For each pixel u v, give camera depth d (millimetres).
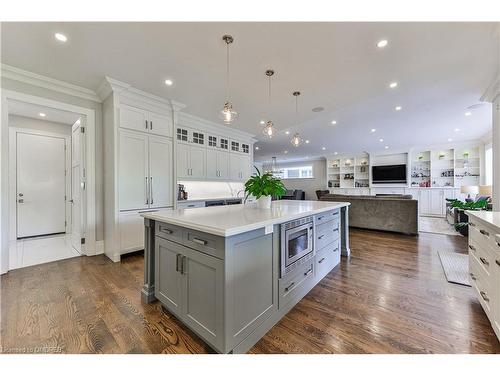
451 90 3301
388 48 2268
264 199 2367
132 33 2043
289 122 4902
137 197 3348
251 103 3756
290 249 1937
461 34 2055
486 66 2631
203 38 2111
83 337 1566
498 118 3072
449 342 1502
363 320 1769
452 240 4180
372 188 9430
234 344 1364
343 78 2898
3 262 2656
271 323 1681
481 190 5016
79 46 2238
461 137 6875
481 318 1766
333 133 6285
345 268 2854
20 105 2943
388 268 2844
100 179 3436
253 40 2141
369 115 4602
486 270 1678
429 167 8336
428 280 2467
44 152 4496
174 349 1451
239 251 1403
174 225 1694
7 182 2701
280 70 2693
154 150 3570
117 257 3104
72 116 3998
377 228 4988
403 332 1615
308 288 2203
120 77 2893
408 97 3584
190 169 4570
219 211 2131
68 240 4195
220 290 1338
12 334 1596
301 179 12359
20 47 2254
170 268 1760
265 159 12305
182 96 3486
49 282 2453
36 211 4441
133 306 1972
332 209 2689
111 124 3160
